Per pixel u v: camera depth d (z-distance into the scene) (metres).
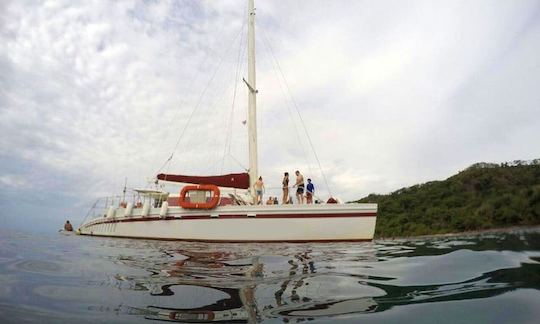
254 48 15.23
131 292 3.72
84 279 4.36
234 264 5.95
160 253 7.88
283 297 3.51
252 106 14.56
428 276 4.26
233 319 2.82
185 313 2.99
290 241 10.80
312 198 12.30
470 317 2.71
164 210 12.46
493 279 3.80
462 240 8.25
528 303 2.91
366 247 8.71
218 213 11.59
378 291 3.66
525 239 6.77
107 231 14.90
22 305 3.11
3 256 6.17
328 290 3.77
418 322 2.65
